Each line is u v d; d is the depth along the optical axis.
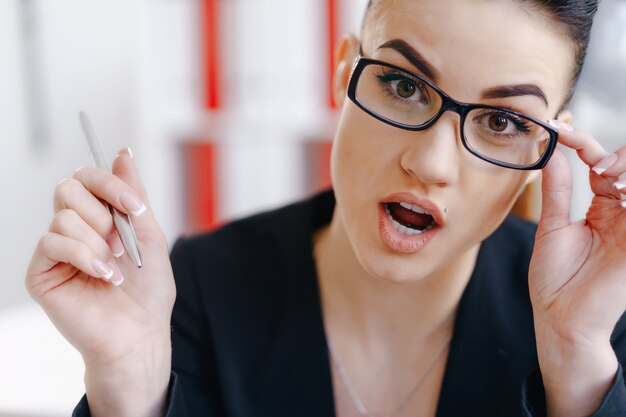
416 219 0.70
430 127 0.64
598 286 0.71
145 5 1.83
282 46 1.81
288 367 0.81
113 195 0.64
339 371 0.82
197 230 1.93
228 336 0.83
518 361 0.80
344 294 0.82
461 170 0.65
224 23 1.82
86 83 1.88
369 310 0.81
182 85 1.88
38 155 1.80
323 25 1.79
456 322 0.81
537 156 0.68
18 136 1.75
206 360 0.85
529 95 0.63
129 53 1.86
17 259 1.79
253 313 0.84
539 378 0.74
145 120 1.88
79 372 1.04
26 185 1.78
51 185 1.85
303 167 1.88
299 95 1.84
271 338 0.83
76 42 1.85
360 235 0.69
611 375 0.71
